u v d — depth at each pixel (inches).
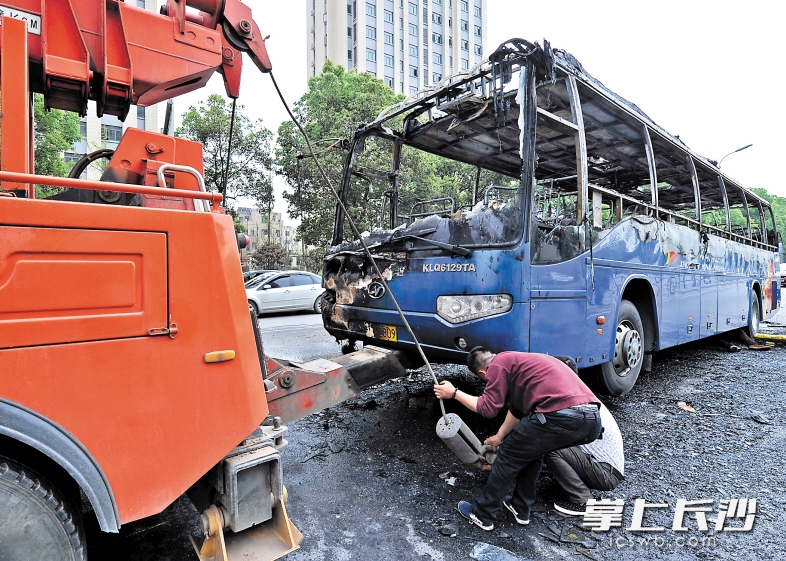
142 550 96.3
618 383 184.4
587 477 116.5
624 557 95.4
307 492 121.1
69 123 631.8
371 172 210.8
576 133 158.4
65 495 68.3
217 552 73.4
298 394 119.8
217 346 73.2
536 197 138.9
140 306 66.1
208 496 81.4
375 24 1957.4
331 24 1959.9
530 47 143.6
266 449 80.3
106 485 63.5
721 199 363.6
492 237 139.5
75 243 60.9
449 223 150.1
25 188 78.4
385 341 166.2
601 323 167.5
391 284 163.6
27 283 57.7
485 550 95.7
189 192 73.2
